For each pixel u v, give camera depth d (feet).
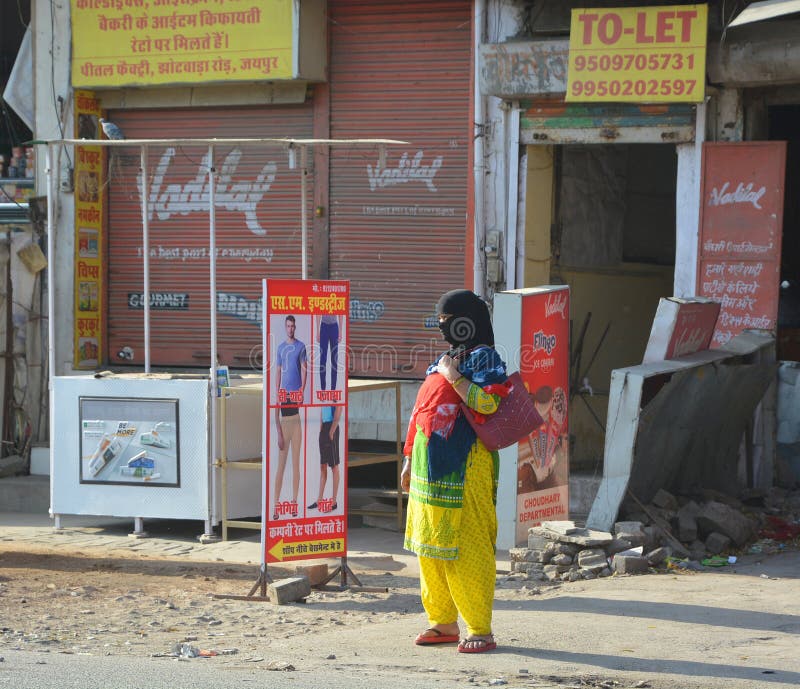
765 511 44.29
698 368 39.68
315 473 34.14
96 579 36.04
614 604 30.81
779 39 45.47
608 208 59.31
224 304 58.03
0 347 56.49
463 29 52.95
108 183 59.62
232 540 43.78
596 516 37.96
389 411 54.34
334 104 55.26
